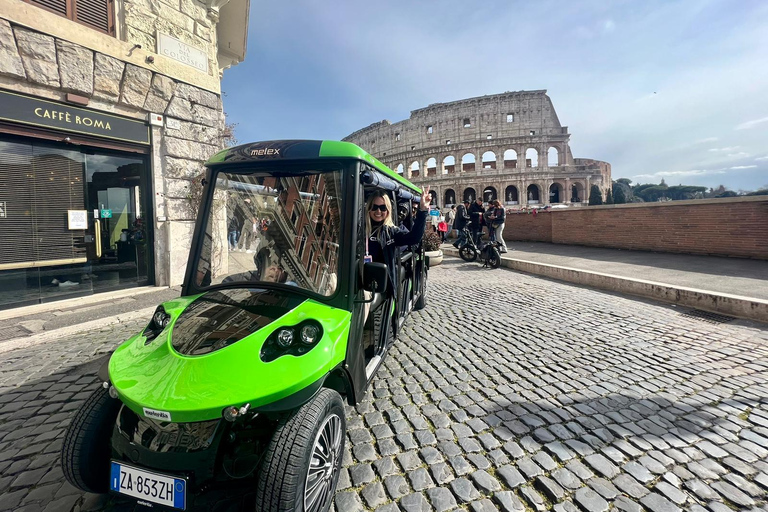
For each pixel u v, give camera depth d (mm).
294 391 1846
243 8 10664
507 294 7902
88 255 7719
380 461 2611
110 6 7738
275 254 2689
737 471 2418
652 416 3082
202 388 1782
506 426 3006
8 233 6664
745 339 4734
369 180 2711
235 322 2195
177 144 8914
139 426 1983
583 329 5395
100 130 7605
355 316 2574
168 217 8836
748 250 9570
